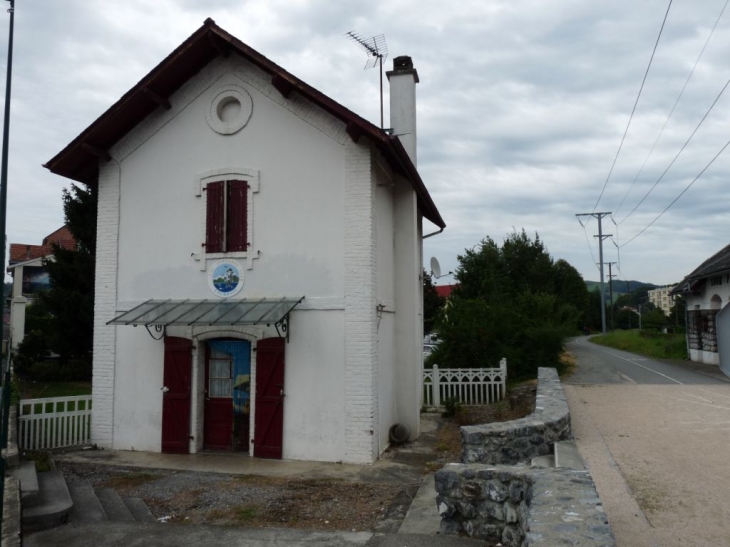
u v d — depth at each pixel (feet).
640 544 16.65
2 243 25.90
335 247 35.14
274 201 36.35
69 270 65.87
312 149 35.96
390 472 31.89
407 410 41.27
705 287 74.74
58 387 60.64
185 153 38.06
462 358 61.31
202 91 38.01
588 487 16.83
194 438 36.17
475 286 102.32
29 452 33.81
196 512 25.25
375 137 33.40
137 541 20.98
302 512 25.08
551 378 42.27
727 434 31.07
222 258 36.73
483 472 19.60
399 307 42.19
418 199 45.52
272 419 35.01
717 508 19.49
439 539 19.35
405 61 51.19
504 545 18.49
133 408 37.29
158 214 38.14
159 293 37.60
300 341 35.14
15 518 21.31
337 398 34.32
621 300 351.67
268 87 36.91
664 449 27.76
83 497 26.27
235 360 37.32
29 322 83.20
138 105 37.42
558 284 134.82
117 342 38.04
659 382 55.77
